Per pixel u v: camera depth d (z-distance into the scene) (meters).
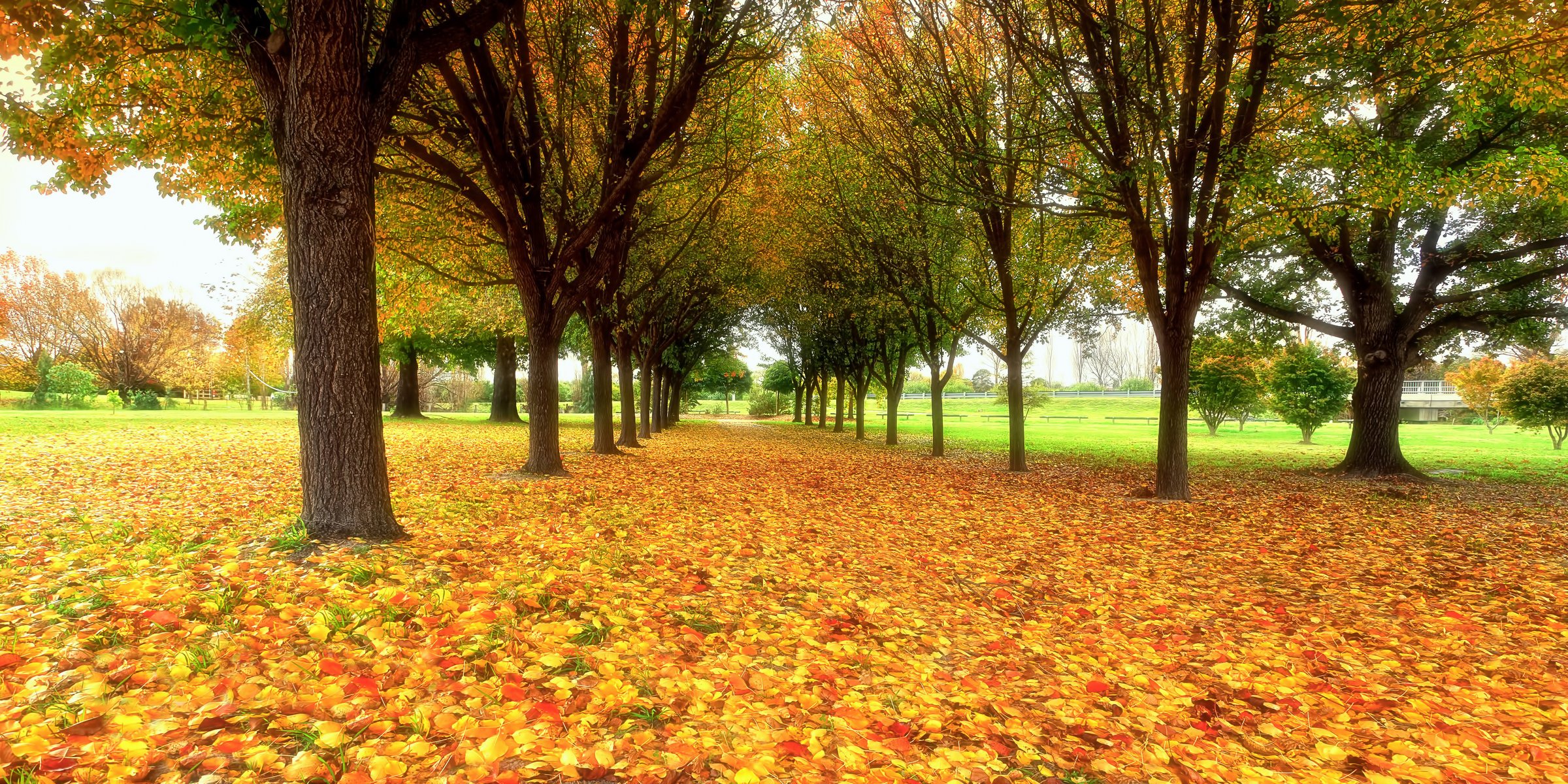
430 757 2.77
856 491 13.45
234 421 27.27
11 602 4.17
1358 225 16.33
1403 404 59.38
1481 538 9.46
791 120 17.44
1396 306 18.58
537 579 5.29
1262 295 19.50
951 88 12.95
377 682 3.36
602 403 19.28
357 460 6.04
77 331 50.59
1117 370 134.25
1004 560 7.88
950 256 19.03
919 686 4.16
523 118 12.14
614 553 6.51
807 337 34.59
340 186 5.81
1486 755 3.59
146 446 15.54
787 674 4.09
